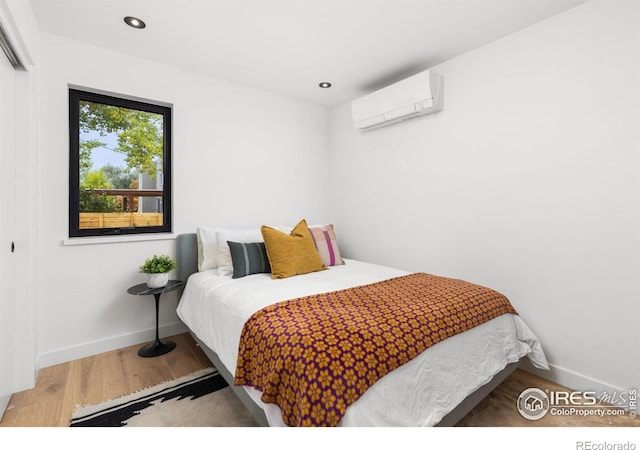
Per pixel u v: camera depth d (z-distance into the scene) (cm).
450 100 250
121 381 191
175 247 264
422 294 174
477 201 235
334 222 374
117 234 244
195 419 156
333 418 99
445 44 227
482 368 153
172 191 262
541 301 202
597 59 175
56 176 210
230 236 256
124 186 250
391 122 291
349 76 281
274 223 326
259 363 127
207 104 277
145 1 178
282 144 330
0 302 161
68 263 216
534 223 204
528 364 208
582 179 182
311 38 219
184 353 231
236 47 230
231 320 166
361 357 112
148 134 260
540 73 198
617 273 171
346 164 355
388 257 309
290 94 326
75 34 210
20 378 179
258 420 132
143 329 249
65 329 216
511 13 190
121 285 238
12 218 173
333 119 372
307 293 182
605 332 176
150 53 237
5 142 166
